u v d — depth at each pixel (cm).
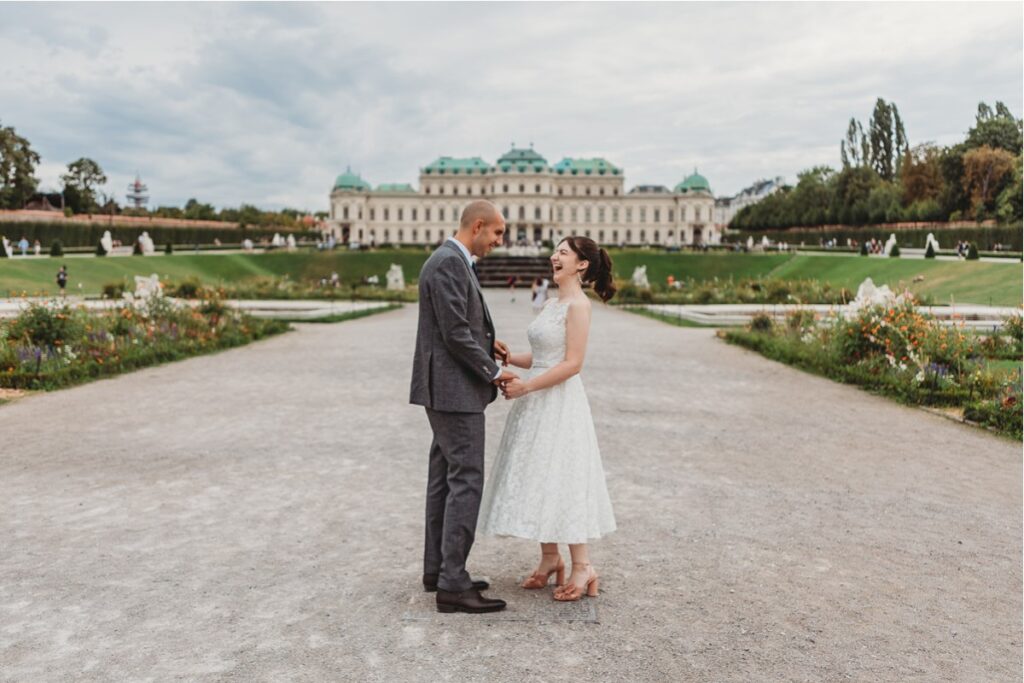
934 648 427
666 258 7369
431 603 478
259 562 546
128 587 500
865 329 1516
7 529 611
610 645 425
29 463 820
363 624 448
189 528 618
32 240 6469
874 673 398
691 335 2420
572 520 476
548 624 450
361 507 677
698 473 805
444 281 456
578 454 484
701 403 1227
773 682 387
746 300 4041
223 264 6600
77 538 592
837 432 1018
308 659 405
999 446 942
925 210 7669
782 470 822
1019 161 6431
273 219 12962
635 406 1193
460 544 463
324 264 7125
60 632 436
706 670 397
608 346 2073
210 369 1591
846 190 9725
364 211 14812
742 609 475
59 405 1162
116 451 879
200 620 452
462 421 465
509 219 14262
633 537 607
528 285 6375
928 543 601
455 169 14938
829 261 6369
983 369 1388
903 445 945
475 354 454
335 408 1159
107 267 5356
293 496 709
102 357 1522
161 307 1991
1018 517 669
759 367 1667
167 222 9138
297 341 2197
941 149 8306
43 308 1562
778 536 613
